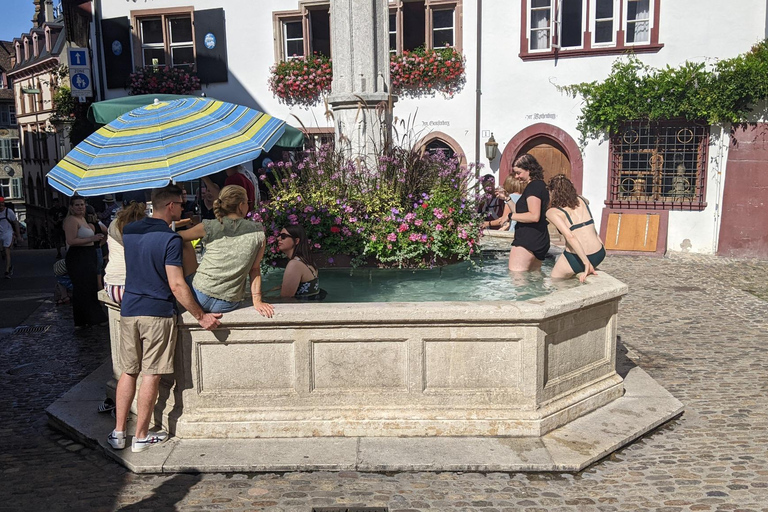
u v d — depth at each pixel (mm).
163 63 17641
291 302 5168
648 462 4441
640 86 14211
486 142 15258
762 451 4613
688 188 14492
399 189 7051
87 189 4523
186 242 4785
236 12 16547
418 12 15773
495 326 4578
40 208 40719
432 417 4629
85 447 4812
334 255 6863
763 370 6570
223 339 4590
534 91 15047
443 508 3859
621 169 14750
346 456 4359
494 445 4504
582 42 14688
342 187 7047
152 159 4633
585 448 4488
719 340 7773
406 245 6785
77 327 8508
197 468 4285
